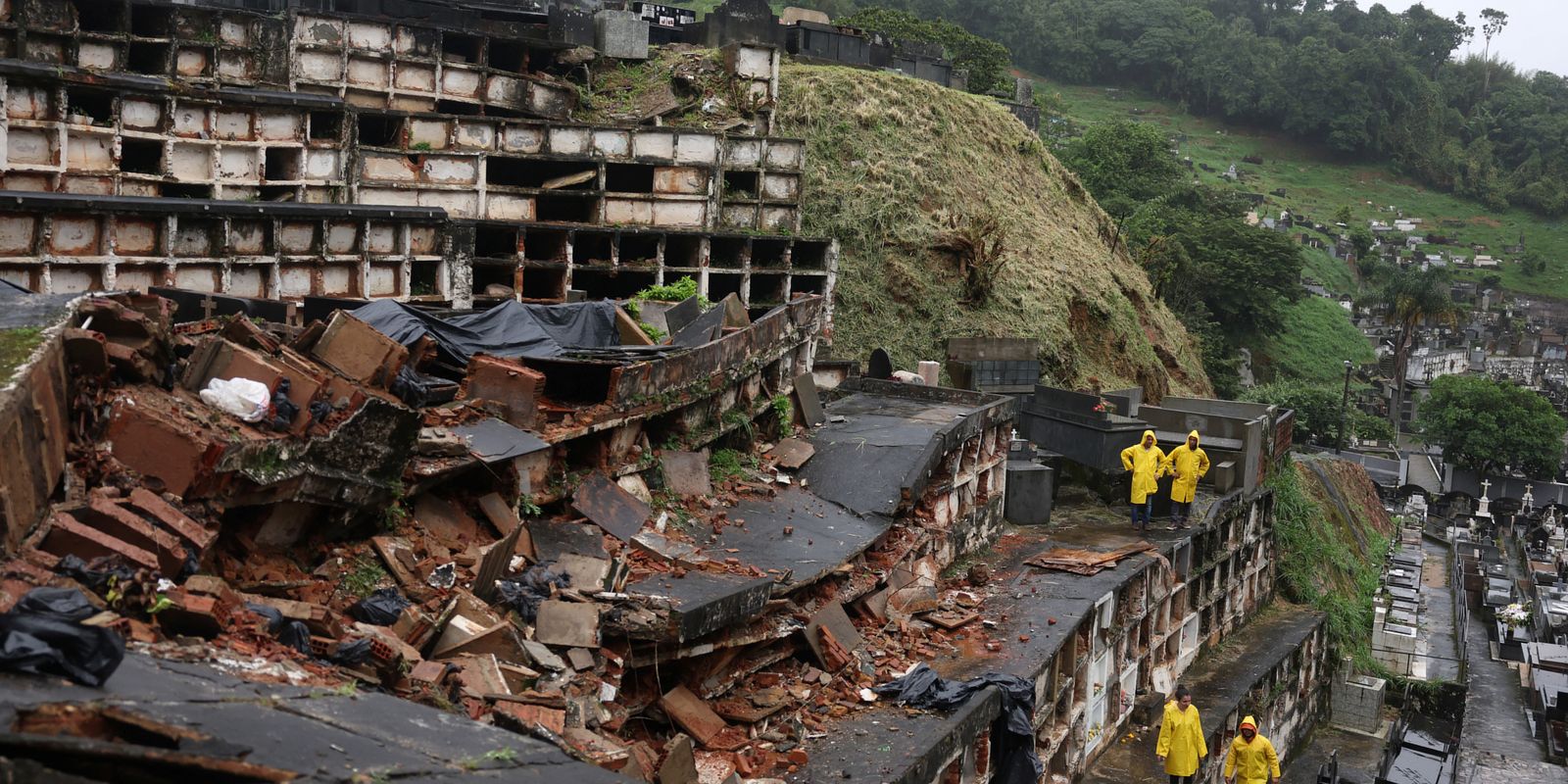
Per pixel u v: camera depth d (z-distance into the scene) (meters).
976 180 53.56
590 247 35.81
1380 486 88.56
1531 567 77.75
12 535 10.71
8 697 8.09
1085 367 49.66
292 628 12.16
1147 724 29.42
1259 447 38.84
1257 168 185.62
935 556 26.59
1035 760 20.77
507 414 19.48
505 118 37.12
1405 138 196.00
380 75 37.19
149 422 12.97
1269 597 41.69
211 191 29.23
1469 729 48.47
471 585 15.90
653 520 20.52
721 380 24.33
